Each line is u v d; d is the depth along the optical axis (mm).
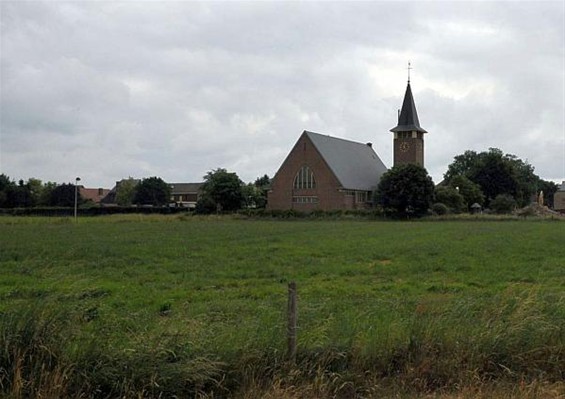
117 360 6797
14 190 115562
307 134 103125
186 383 6797
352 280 17719
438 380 7445
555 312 8586
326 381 7137
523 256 24281
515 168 125000
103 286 15633
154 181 134625
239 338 7375
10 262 21906
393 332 7996
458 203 92875
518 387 7219
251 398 6750
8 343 6652
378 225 58500
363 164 115312
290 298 7559
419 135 115562
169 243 31500
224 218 79125
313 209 97750
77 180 85188
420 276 18391
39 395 6367
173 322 7754
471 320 8383
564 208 156500
